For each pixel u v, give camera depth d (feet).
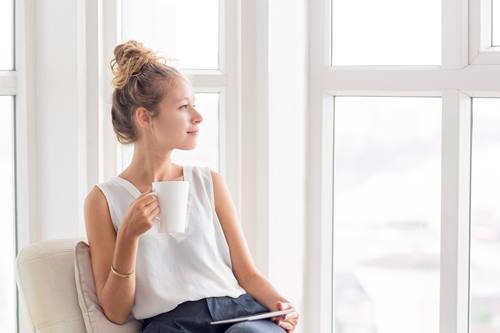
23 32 8.74
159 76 7.52
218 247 7.77
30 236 8.98
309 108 9.32
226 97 9.05
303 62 9.20
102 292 7.17
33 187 8.95
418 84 8.60
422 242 9.08
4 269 9.19
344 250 9.56
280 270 9.11
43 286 7.22
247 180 9.06
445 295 8.65
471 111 8.63
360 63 9.19
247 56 8.96
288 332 7.33
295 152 9.19
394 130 9.12
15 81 8.89
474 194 8.71
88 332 7.13
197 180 7.84
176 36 9.21
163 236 7.45
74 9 8.55
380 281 9.37
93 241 7.41
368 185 9.34
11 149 9.07
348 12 9.21
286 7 8.97
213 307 7.22
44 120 8.85
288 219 9.17
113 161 8.88
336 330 9.61
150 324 7.17
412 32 8.86
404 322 9.27
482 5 8.27
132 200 7.52
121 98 7.65
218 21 9.15
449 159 8.51
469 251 8.73
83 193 8.73
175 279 7.36
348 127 9.39
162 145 7.59
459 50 8.37
